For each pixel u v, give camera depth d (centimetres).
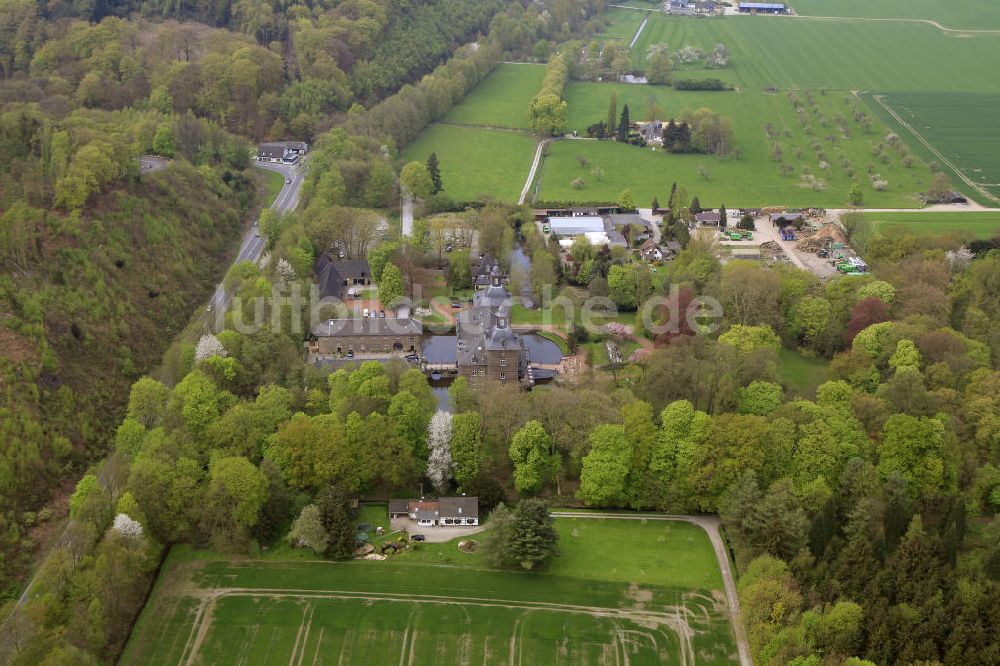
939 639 19975
